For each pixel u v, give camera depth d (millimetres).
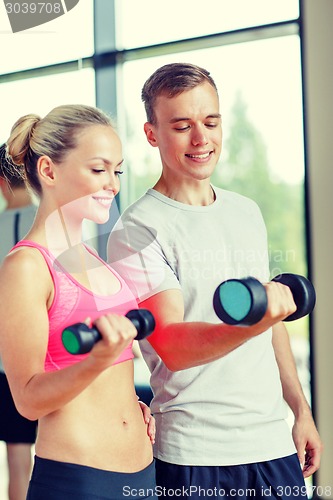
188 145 1755
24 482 2934
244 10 3758
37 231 1465
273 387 1776
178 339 1498
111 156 1484
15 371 1330
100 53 4156
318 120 3531
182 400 1694
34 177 1513
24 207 2697
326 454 3439
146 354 1777
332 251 3500
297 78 3750
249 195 3938
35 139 1495
